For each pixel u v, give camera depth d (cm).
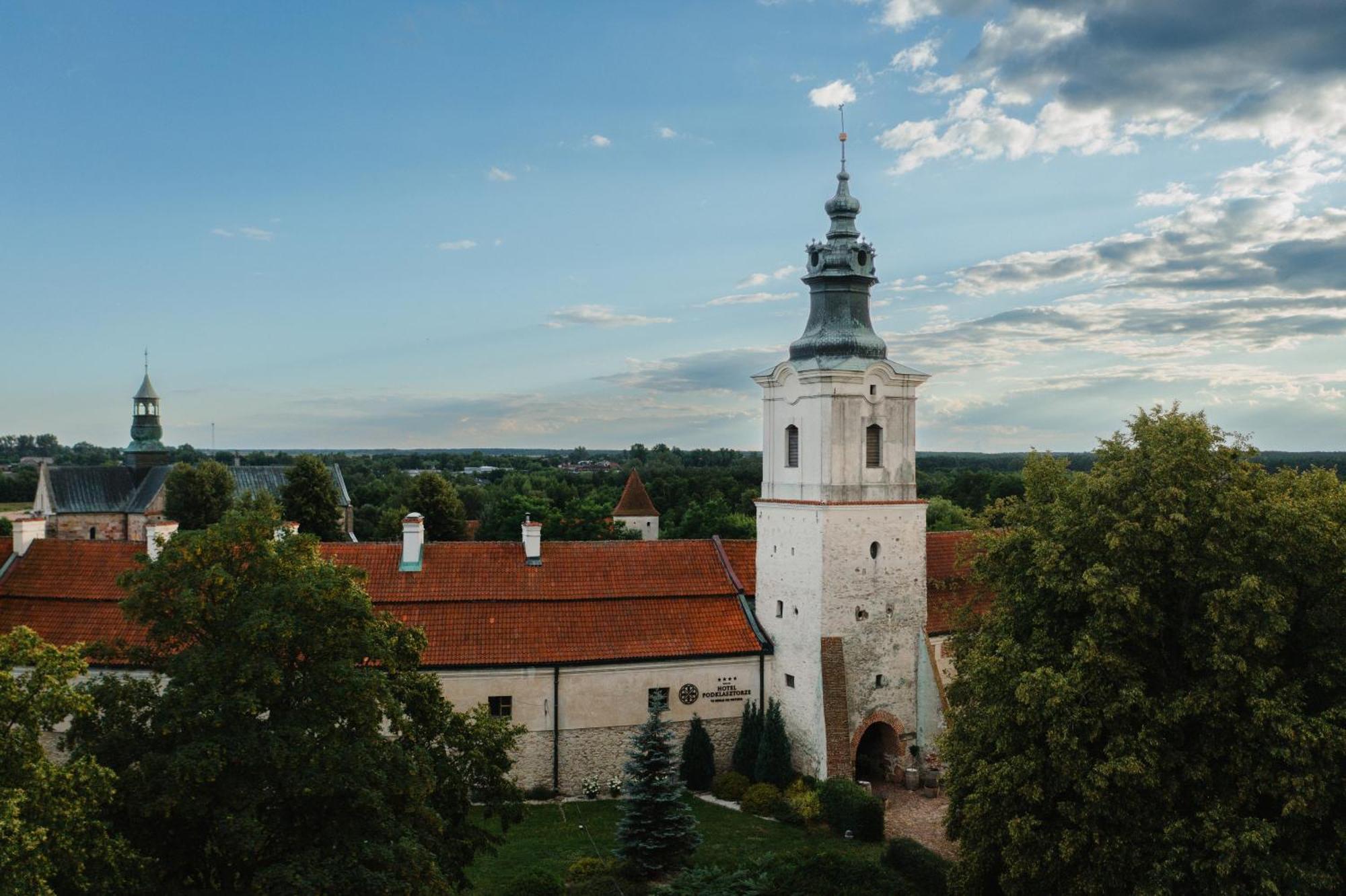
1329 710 2480
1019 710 2817
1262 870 2338
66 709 2148
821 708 4441
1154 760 2566
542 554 5000
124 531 10981
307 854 2284
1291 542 2661
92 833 2092
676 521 12712
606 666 4534
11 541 4906
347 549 4819
